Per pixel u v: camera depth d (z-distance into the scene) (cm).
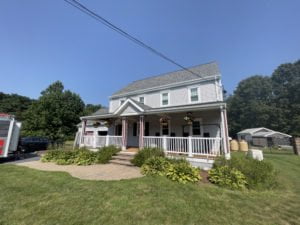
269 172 671
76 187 546
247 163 707
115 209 398
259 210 423
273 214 404
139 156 888
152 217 368
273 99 4622
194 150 974
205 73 1363
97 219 357
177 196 481
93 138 1352
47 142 2020
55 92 3506
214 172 650
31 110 3134
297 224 362
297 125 3916
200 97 1288
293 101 4259
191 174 636
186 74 1541
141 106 1162
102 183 585
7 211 388
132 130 1555
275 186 623
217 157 764
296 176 816
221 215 389
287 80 4662
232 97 5191
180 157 827
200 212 398
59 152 1159
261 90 4762
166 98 1479
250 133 3234
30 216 368
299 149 1680
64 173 734
